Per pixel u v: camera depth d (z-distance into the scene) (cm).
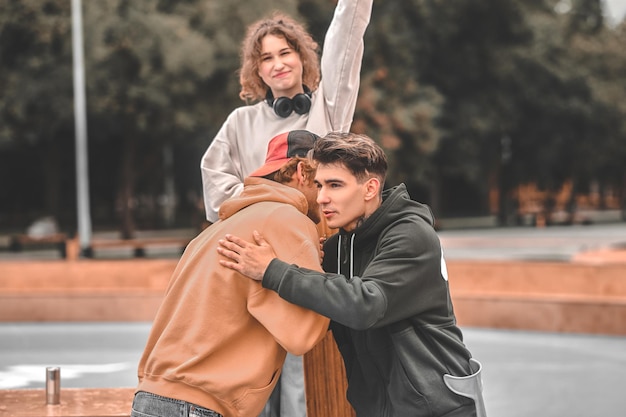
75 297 1126
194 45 2659
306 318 278
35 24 2622
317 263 287
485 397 689
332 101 383
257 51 386
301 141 336
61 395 446
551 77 4238
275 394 354
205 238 297
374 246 297
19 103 2711
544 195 6375
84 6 2648
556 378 763
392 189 303
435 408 281
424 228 288
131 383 740
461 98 4128
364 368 299
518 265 1180
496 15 4012
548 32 4184
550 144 4531
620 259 1447
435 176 4244
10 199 4747
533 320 1039
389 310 280
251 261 279
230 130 396
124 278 1299
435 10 3841
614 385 733
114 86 2716
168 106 2819
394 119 3322
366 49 3416
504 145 4431
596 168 5256
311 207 316
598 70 4662
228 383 276
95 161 4444
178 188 4941
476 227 4203
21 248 2581
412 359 285
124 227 3172
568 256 2147
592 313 1016
